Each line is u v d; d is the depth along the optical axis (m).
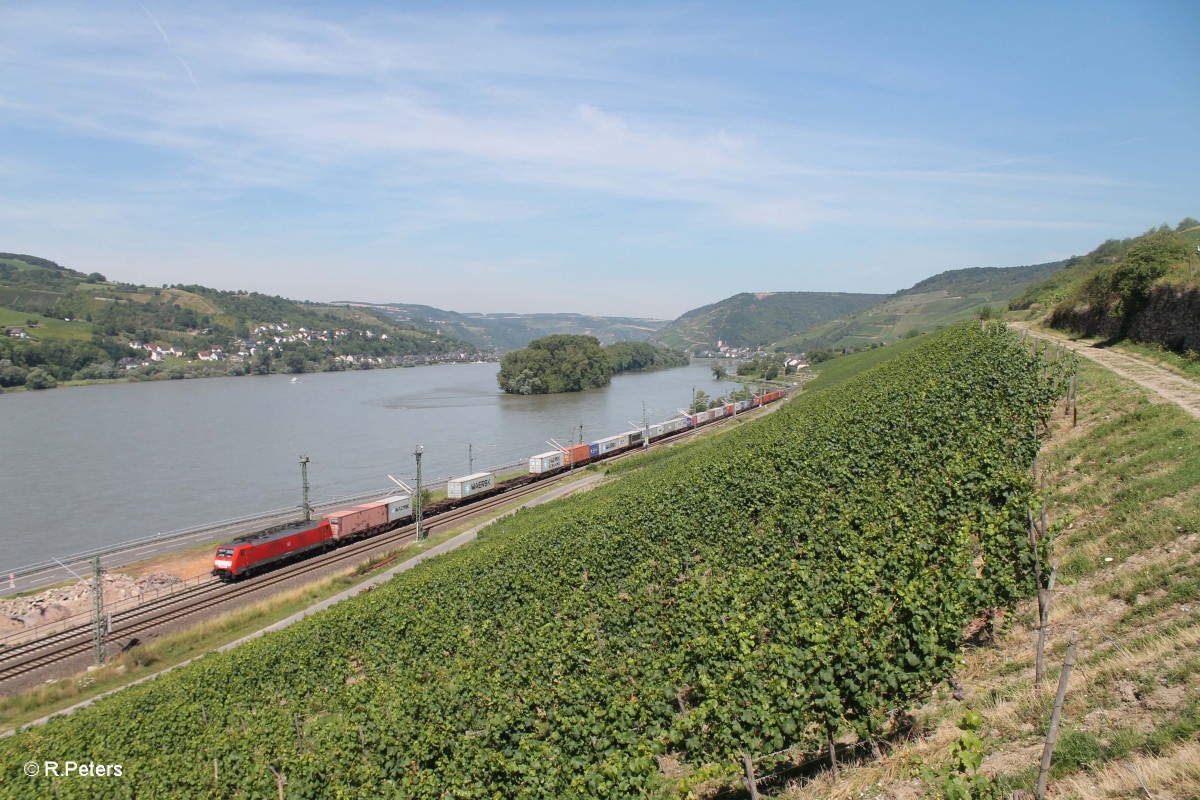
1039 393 32.53
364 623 35.50
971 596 16.12
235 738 25.08
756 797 13.14
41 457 100.50
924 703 14.48
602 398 179.12
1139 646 12.78
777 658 15.76
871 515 24.55
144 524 70.12
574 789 15.46
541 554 38.94
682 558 32.38
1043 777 9.59
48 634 40.78
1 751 26.31
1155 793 9.14
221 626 41.78
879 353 134.75
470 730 20.78
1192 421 23.61
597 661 23.05
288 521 69.44
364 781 19.55
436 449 108.94
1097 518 19.70
